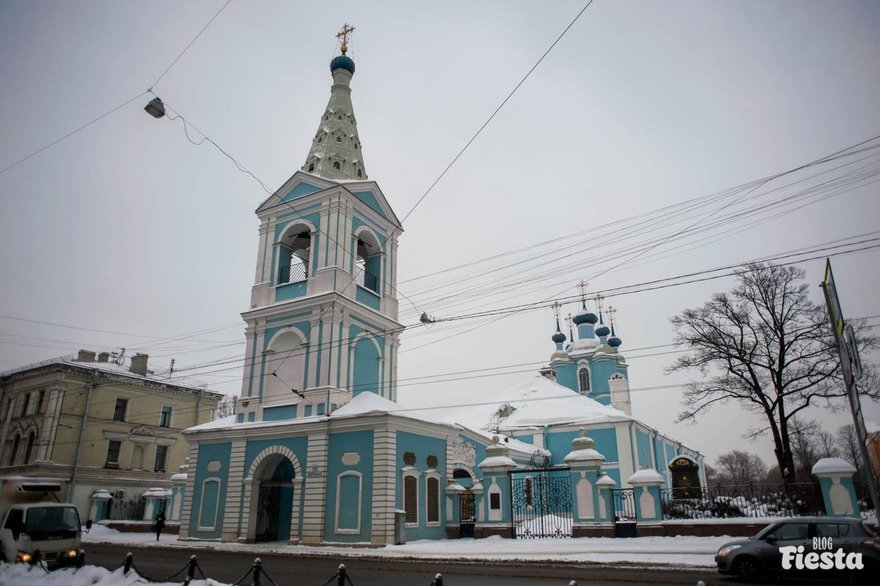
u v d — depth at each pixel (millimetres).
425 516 27531
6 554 17125
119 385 48625
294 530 26781
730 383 33125
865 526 13875
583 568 17266
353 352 30656
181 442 52188
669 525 24031
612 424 44562
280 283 33000
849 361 9281
